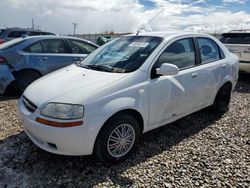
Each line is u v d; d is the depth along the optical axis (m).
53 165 3.18
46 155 3.39
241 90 7.38
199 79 4.16
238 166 3.25
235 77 5.18
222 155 3.51
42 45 6.34
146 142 3.83
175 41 3.95
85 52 7.02
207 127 4.46
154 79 3.48
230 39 8.87
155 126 3.66
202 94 4.33
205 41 4.56
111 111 2.99
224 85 4.95
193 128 4.41
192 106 4.23
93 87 3.07
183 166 3.22
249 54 7.96
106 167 3.17
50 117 2.89
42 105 2.98
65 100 2.93
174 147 3.71
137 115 3.38
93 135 2.93
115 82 3.16
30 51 6.16
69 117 2.84
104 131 3.02
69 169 3.11
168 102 3.68
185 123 4.61
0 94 6.21
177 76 3.77
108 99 3.02
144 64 3.47
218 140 3.97
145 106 3.37
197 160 3.37
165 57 3.72
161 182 2.90
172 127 4.42
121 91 3.13
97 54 4.16
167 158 3.40
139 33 4.32
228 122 4.71
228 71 4.89
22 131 4.11
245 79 8.97
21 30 14.88
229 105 5.70
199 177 3.00
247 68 8.12
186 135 4.12
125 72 3.38
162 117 3.69
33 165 3.18
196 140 3.95
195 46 4.28
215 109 5.01
